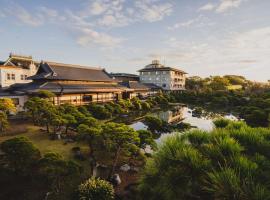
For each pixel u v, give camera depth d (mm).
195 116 34406
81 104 31547
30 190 8141
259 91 66500
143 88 55781
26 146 8430
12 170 8812
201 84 90625
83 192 7535
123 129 10352
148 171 3629
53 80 30703
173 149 3520
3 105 16562
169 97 53688
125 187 9375
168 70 74750
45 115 16562
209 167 3078
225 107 46844
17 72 36531
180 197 3082
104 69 47000
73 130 18109
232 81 104875
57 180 8000
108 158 12523
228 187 2480
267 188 2539
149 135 13602
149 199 3369
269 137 3885
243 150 3480
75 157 12000
